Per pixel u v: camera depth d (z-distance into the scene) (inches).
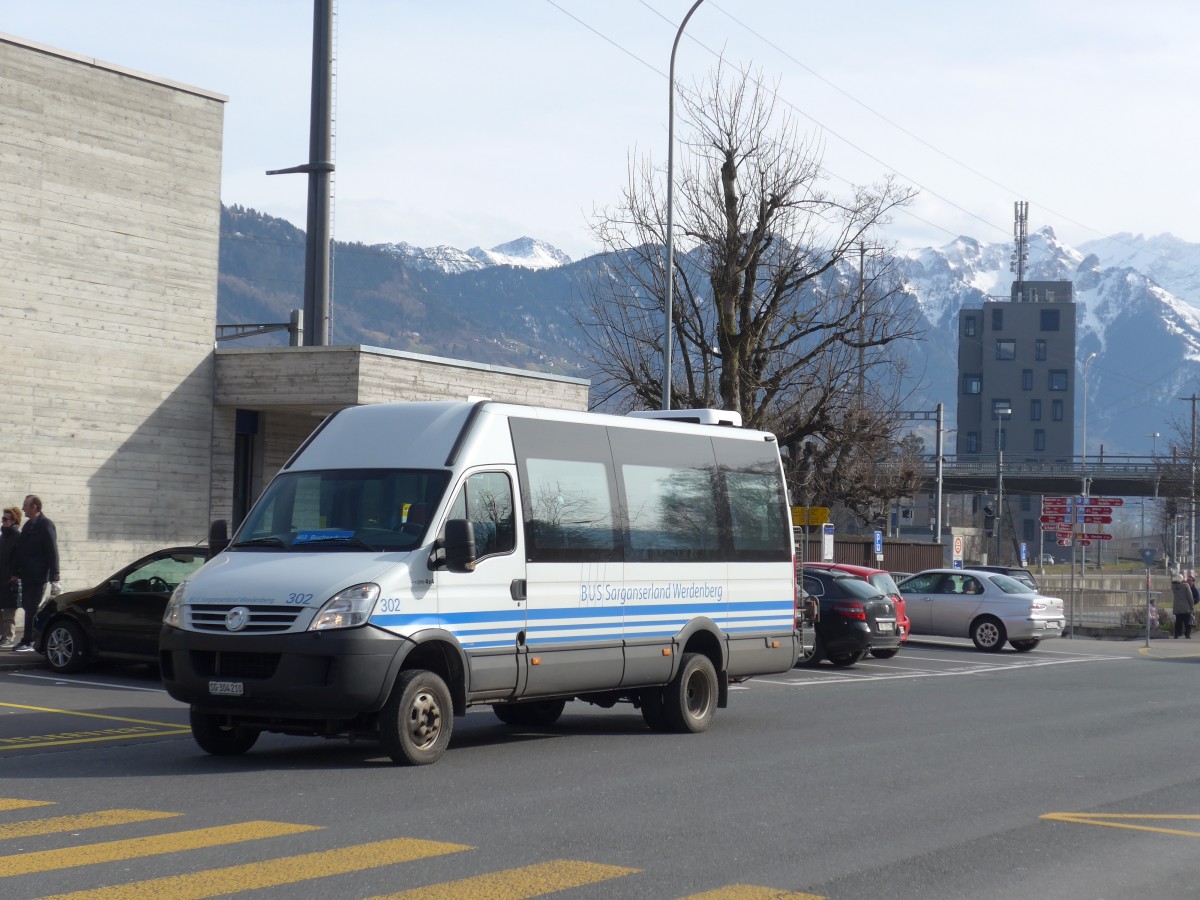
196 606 441.4
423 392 1029.2
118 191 968.3
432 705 451.5
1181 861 327.6
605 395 1464.1
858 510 1886.1
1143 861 326.3
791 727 598.2
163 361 994.7
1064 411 5949.8
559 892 277.3
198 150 1019.3
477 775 432.8
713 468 602.2
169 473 997.8
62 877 279.9
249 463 1069.1
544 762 467.8
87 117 948.6
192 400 1011.3
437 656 465.7
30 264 916.0
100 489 955.3
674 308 1411.2
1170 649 1434.5
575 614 513.0
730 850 324.5
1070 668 1085.8
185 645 438.3
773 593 627.8
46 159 924.6
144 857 299.7
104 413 959.0
